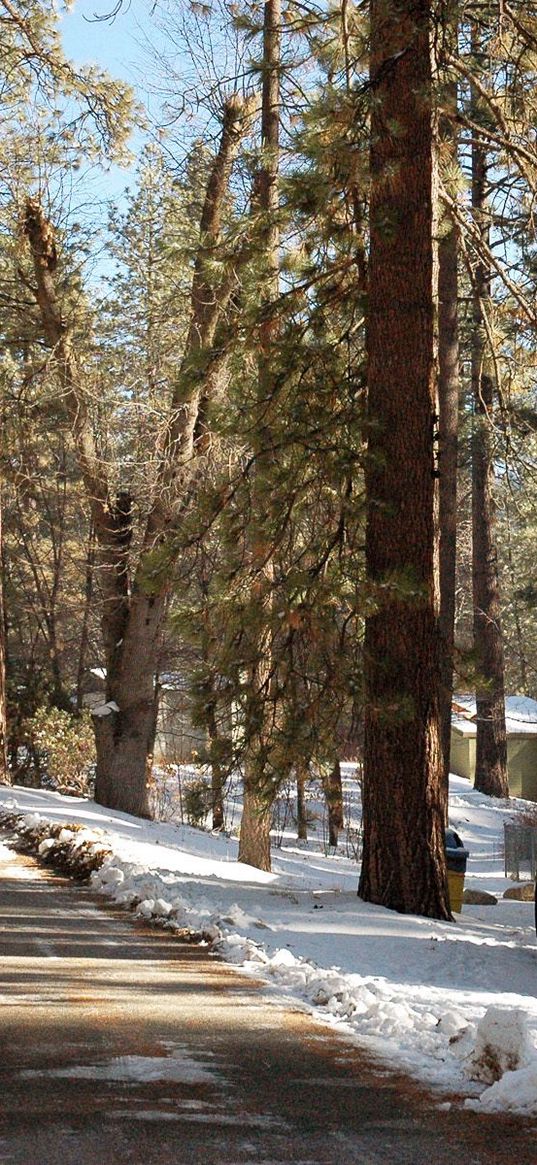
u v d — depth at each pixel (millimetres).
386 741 15227
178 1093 6070
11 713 39781
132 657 28625
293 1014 8141
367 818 15414
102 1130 5379
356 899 15375
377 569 15469
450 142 18172
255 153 17250
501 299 21797
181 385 17531
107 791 28578
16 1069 6391
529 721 53219
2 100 28594
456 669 15773
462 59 17891
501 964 11609
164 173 29141
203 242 17984
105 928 11945
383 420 15547
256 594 17203
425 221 15773
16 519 45812
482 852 37688
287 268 17219
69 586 52219
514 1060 6441
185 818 36750
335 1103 6004
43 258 27938
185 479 25984
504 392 21625
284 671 16656
